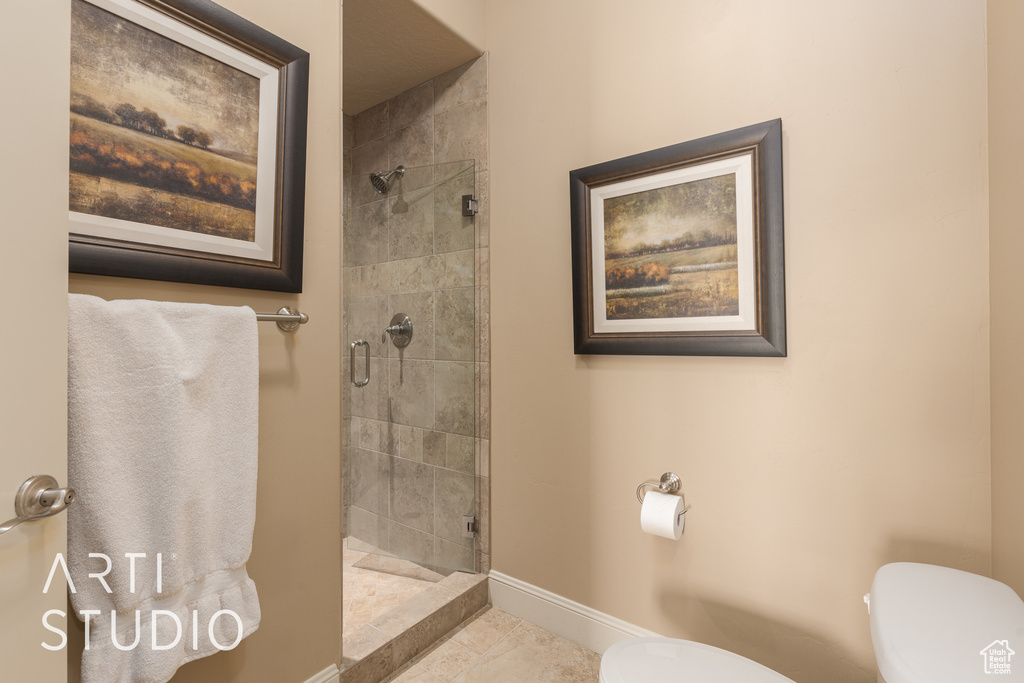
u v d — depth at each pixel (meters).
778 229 1.36
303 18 1.34
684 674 1.07
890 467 1.25
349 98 2.43
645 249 1.60
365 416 2.39
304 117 1.30
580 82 1.78
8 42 0.65
